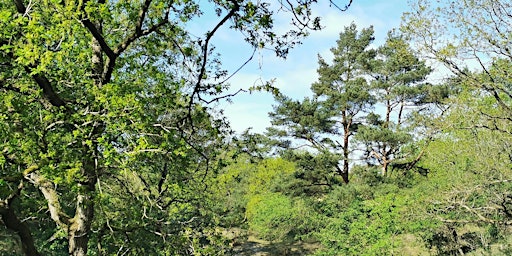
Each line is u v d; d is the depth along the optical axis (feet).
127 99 23.81
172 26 27.27
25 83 25.11
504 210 52.34
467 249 73.31
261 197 118.01
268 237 108.47
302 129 110.32
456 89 94.53
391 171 108.99
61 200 36.40
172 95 29.01
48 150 22.97
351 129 113.91
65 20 21.90
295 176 110.83
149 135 25.64
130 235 39.32
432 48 52.03
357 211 82.94
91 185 28.68
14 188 26.81
